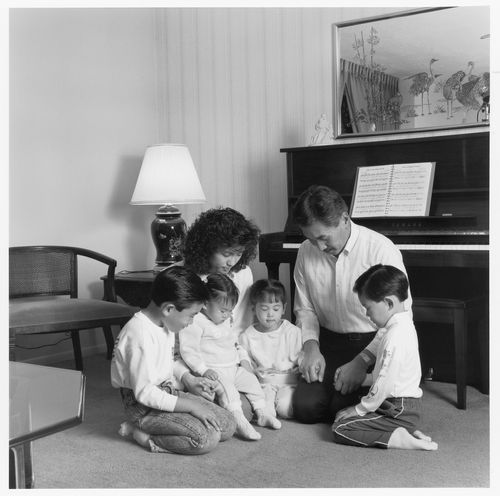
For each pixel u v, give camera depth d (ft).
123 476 6.61
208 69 14.42
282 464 6.85
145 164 12.62
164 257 12.79
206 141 14.55
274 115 13.61
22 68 12.19
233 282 8.15
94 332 13.58
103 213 13.83
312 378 8.19
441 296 10.79
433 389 10.10
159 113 15.12
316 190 7.97
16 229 12.14
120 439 7.88
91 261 13.50
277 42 13.43
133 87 14.51
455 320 8.91
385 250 8.25
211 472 6.66
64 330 10.01
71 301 10.61
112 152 14.02
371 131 12.14
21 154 12.20
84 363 12.53
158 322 7.32
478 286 10.53
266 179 13.84
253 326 8.98
